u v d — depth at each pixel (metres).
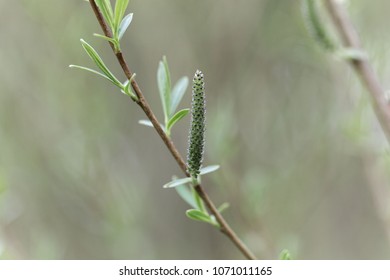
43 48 0.65
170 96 0.38
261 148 0.68
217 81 0.69
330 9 0.46
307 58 0.58
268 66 0.71
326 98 0.66
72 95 0.64
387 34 0.53
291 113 0.68
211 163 0.67
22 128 0.69
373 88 0.45
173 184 0.37
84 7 0.62
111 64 0.68
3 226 0.57
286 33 0.63
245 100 0.70
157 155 0.75
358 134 0.50
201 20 0.70
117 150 0.71
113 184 0.68
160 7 0.69
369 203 0.76
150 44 0.70
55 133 0.67
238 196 0.56
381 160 0.52
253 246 0.54
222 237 0.73
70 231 0.71
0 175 0.56
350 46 0.46
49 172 0.68
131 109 0.74
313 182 0.66
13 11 0.66
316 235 0.75
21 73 0.67
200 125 0.37
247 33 0.69
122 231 0.64
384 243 0.77
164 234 0.75
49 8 0.62
